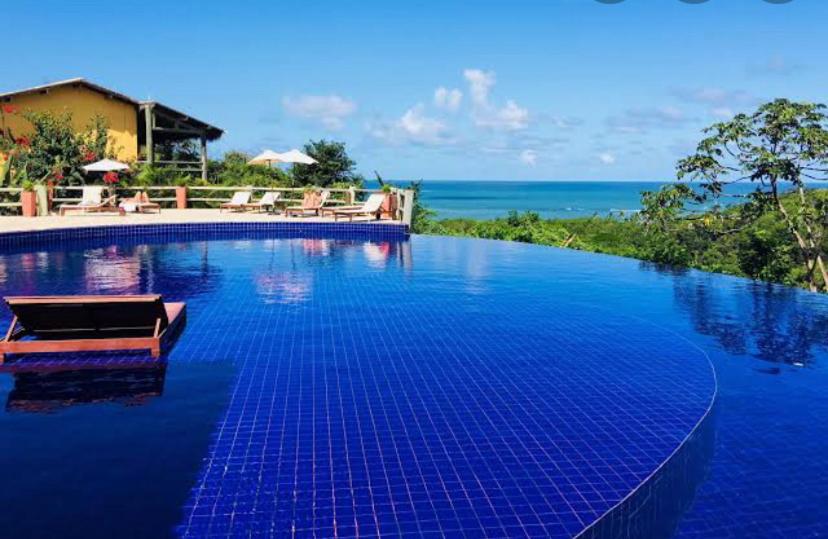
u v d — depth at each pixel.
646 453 3.88
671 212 14.38
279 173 27.44
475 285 9.61
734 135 13.70
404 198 17.17
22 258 12.17
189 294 8.65
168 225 16.19
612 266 11.80
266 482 3.50
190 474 3.58
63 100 24.42
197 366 5.45
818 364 5.98
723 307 8.33
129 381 5.07
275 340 6.30
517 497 3.36
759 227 14.73
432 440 4.05
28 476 3.55
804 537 3.29
